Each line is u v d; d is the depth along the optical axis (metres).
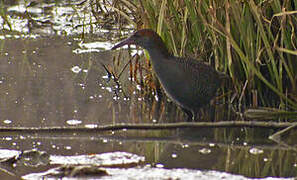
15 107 10.73
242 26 10.43
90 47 14.53
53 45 14.71
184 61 10.05
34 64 13.24
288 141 9.07
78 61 13.48
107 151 8.75
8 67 12.99
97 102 11.12
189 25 11.10
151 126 9.51
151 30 9.99
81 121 10.07
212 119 10.20
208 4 10.71
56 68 13.02
